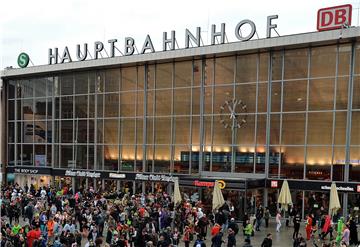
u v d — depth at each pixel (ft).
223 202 89.15
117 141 138.41
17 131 162.30
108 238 69.46
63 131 150.82
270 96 112.06
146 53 127.95
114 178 136.26
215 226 71.87
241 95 116.37
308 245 80.69
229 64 118.52
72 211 90.07
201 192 115.14
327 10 105.29
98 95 142.82
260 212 97.86
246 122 115.34
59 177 151.33
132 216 83.05
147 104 132.87
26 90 160.15
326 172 104.58
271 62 112.16
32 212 90.63
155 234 66.64
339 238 79.87
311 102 107.04
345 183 100.32
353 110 101.91
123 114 137.49
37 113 157.38
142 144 133.28
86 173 142.20
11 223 90.99
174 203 92.53
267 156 111.86
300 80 108.47
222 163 118.83
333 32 100.32
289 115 109.60
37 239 62.54
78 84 147.43
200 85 122.93
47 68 149.79
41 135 156.15
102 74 142.10
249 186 104.01
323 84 105.60
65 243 61.05
